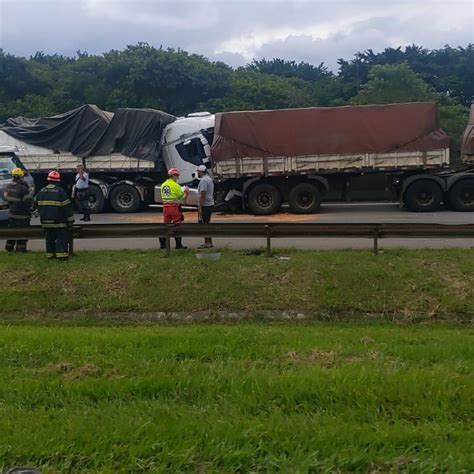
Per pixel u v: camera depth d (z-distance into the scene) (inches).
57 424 177.6
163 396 203.2
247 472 151.6
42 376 226.1
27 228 477.7
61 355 256.7
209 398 198.2
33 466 155.5
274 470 149.9
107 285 441.1
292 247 511.8
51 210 469.1
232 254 481.4
